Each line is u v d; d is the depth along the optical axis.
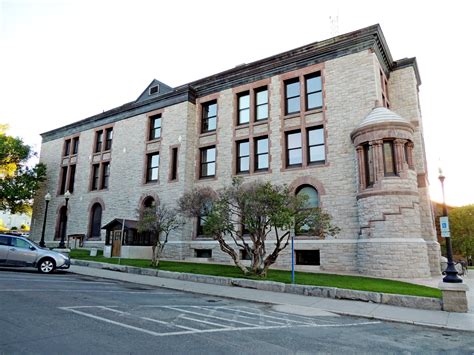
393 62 21.97
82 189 30.95
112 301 9.09
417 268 15.07
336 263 17.69
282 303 10.57
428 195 19.23
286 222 13.07
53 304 8.03
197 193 17.59
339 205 18.36
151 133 27.86
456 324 8.35
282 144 21.09
